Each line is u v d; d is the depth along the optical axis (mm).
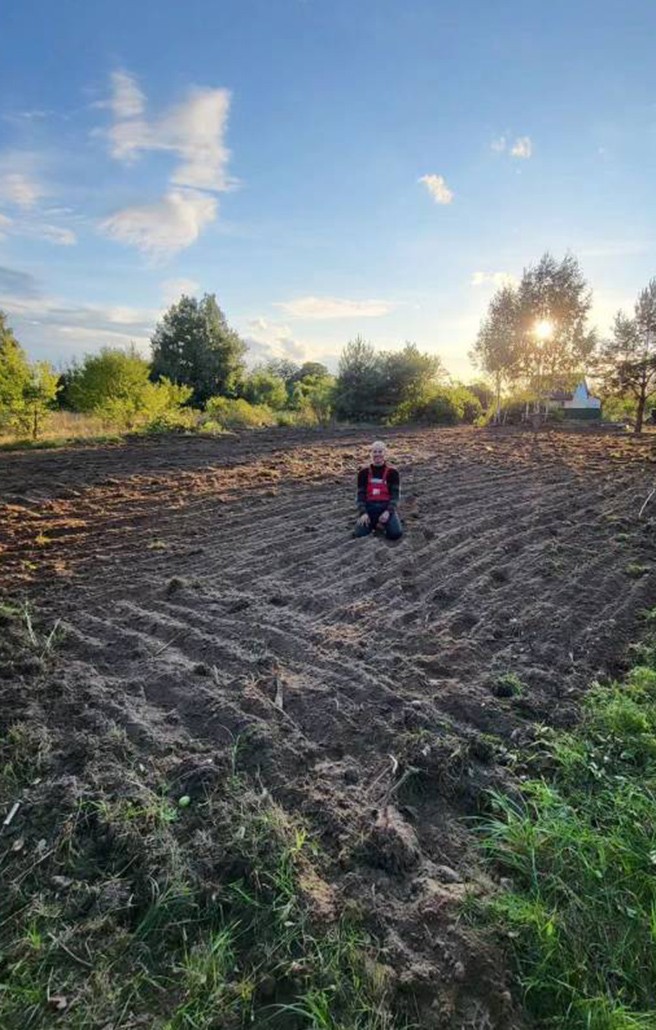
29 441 13742
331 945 1959
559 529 6598
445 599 4691
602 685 3598
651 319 18109
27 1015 1749
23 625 4094
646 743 2947
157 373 34719
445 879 2234
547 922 2039
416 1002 1820
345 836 2385
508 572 5266
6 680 3396
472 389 28016
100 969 1890
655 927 2010
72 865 2240
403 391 27672
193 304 35062
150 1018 1761
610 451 13133
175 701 3234
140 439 15367
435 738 2938
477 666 3711
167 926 2023
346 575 5156
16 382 14398
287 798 2578
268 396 35812
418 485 9070
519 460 11750
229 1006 1793
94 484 8930
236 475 9773
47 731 2955
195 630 4027
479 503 7844
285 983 1869
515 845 2371
